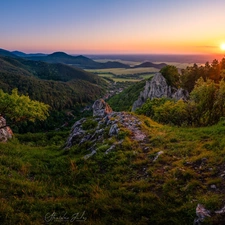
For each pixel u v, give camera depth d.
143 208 10.04
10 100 34.25
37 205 11.45
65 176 15.46
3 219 10.26
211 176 11.48
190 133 19.16
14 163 18.97
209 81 31.48
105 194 11.80
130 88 146.38
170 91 80.44
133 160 15.34
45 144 38.28
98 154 17.45
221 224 7.90
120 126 21.84
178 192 10.75
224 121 21.09
